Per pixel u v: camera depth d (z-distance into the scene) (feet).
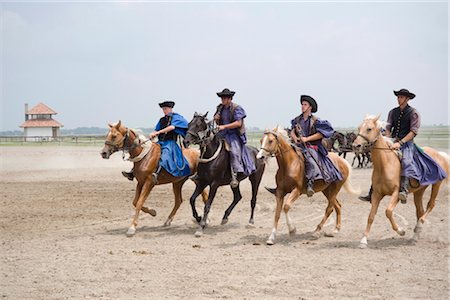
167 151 36.11
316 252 29.07
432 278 23.65
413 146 31.24
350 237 33.55
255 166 37.60
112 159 112.27
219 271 25.07
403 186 30.01
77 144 180.75
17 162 102.83
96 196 54.29
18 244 31.73
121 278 24.04
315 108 32.68
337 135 89.15
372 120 29.68
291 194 31.35
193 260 27.40
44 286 22.88
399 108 31.86
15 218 41.24
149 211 37.70
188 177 38.19
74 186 63.31
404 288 22.17
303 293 21.56
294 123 33.06
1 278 24.18
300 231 35.99
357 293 21.54
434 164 31.35
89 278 24.07
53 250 30.07
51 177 74.69
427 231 35.04
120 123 34.88
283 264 26.32
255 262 26.81
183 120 36.99
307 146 32.04
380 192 30.42
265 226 38.29
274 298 20.95
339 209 34.78
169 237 34.12
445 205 46.62
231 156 35.37
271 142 30.32
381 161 29.94
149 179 35.60
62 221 40.24
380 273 24.50
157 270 25.39
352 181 66.13
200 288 22.34
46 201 50.52
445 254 28.35
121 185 64.59
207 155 34.91
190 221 40.47
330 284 22.76
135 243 32.09
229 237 34.06
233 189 38.55
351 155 120.37
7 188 61.00
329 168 32.60
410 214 42.04
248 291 21.89
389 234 34.32
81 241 32.71
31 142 194.80
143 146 35.58
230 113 35.99
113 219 41.29
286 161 31.12
